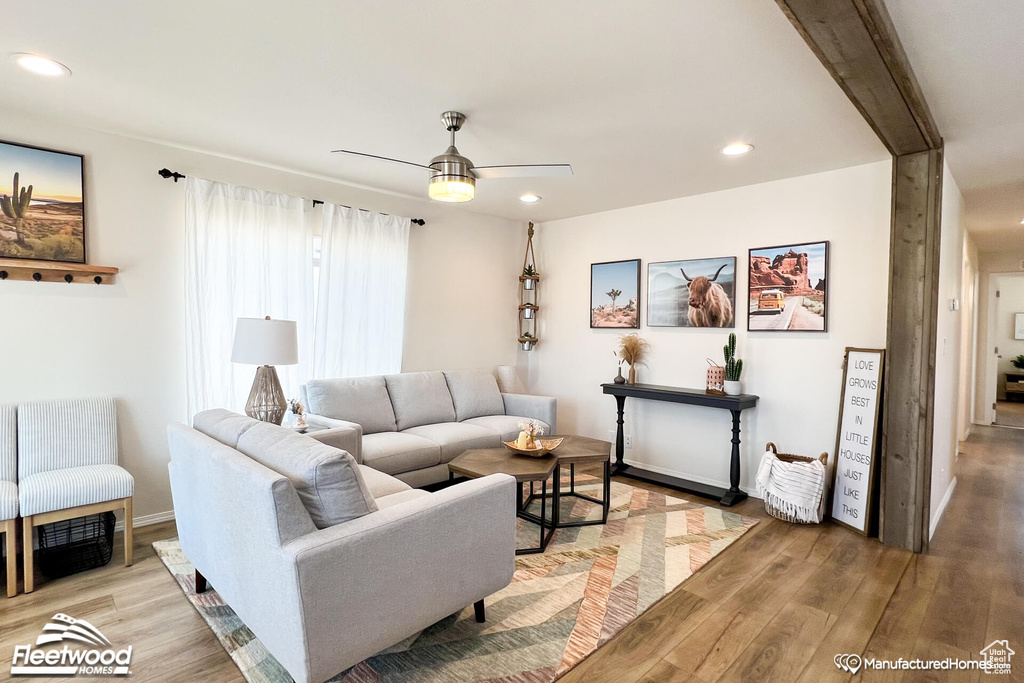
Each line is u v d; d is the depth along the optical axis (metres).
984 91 2.41
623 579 2.67
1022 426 7.11
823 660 2.04
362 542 1.70
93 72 2.39
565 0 1.79
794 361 3.91
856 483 3.38
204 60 2.27
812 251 3.80
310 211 4.01
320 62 2.27
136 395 3.31
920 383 3.02
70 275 3.07
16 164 2.88
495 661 2.00
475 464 3.09
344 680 1.88
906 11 1.80
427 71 2.33
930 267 2.98
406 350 4.79
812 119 2.80
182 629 2.20
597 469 4.88
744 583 2.65
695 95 2.53
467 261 5.25
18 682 1.86
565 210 5.11
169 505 3.45
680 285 4.54
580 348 5.34
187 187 3.42
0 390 2.87
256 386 3.20
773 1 1.77
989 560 2.93
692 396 4.10
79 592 2.49
